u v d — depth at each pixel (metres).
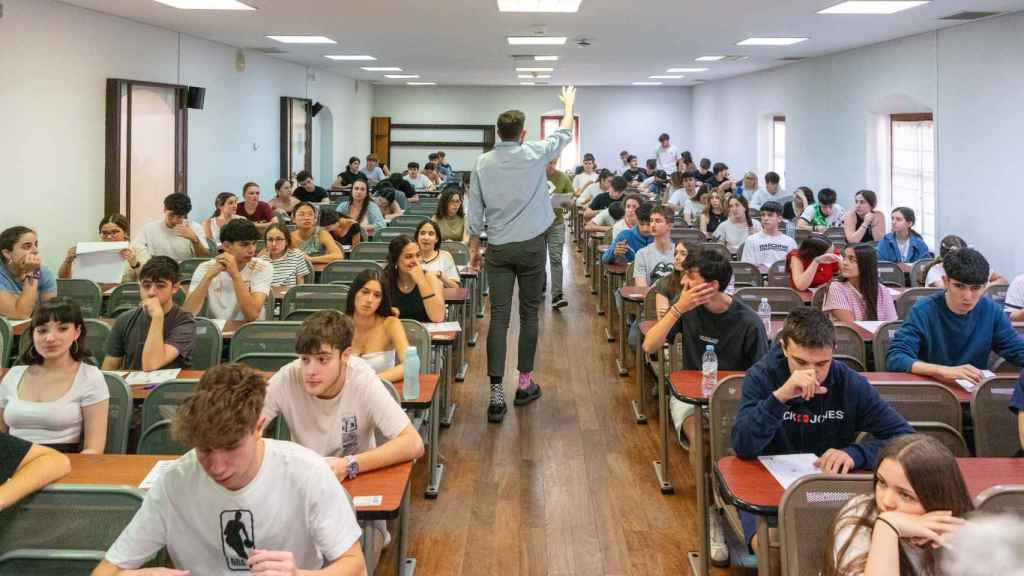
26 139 7.07
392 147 21.48
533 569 3.38
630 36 9.72
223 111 11.22
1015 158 7.62
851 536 1.92
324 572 1.84
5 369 3.82
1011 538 1.56
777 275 6.38
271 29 9.30
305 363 2.61
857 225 9.04
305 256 6.23
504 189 5.11
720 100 18.27
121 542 1.90
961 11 7.55
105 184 8.23
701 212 10.66
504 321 5.26
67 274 6.20
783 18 8.13
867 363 4.21
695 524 3.79
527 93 21.27
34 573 2.03
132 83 8.48
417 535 3.67
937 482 1.78
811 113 12.83
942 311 3.76
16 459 2.11
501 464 4.52
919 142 10.05
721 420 3.07
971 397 3.11
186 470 1.89
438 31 9.36
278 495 1.89
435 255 6.03
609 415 5.37
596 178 15.04
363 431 2.74
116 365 3.86
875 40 10.05
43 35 7.22
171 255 6.89
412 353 3.52
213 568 1.93
